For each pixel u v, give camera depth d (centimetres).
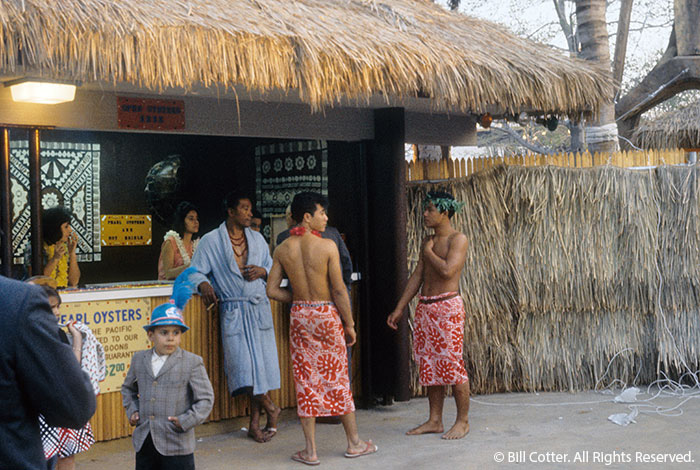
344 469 507
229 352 568
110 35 445
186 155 947
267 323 579
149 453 426
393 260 655
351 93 544
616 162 757
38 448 226
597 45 969
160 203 934
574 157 752
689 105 1224
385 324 662
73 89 500
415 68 557
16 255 820
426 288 582
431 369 577
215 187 952
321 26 548
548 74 641
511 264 723
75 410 226
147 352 431
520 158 734
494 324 722
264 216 852
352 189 695
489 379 726
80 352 413
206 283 569
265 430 586
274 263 535
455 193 718
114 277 915
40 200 538
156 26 461
